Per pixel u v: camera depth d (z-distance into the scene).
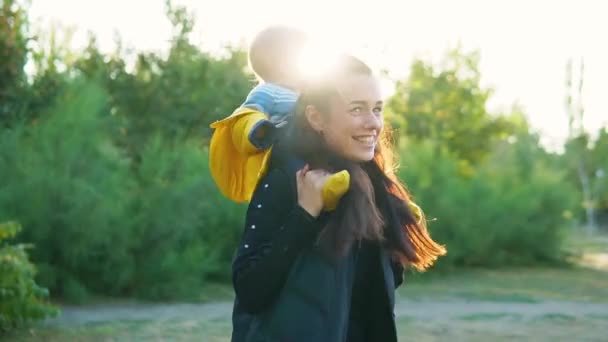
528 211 18.45
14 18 12.79
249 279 2.54
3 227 8.10
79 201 11.39
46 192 11.40
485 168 19.75
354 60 2.64
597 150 41.75
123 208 11.90
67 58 13.62
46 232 11.29
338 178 2.52
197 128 16.30
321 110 2.64
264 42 3.11
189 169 13.27
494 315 10.45
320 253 2.54
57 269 11.43
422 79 23.00
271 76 3.11
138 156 15.20
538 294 13.34
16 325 8.52
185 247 12.94
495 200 18.09
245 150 2.79
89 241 11.45
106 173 11.97
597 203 40.53
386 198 2.78
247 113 2.84
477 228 17.48
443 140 22.56
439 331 9.05
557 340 8.59
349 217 2.54
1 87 12.60
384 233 2.73
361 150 2.64
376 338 2.77
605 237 31.56
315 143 2.65
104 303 11.30
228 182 2.94
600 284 15.06
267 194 2.64
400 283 2.96
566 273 17.11
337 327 2.55
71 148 11.76
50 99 12.91
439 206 17.14
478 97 23.23
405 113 22.53
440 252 2.88
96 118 12.21
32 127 12.25
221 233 13.99
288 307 2.53
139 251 12.11
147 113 15.93
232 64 17.22
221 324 9.36
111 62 16.20
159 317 10.02
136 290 11.98
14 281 7.99
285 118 2.88
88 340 8.16
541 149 35.66
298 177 2.57
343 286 2.58
